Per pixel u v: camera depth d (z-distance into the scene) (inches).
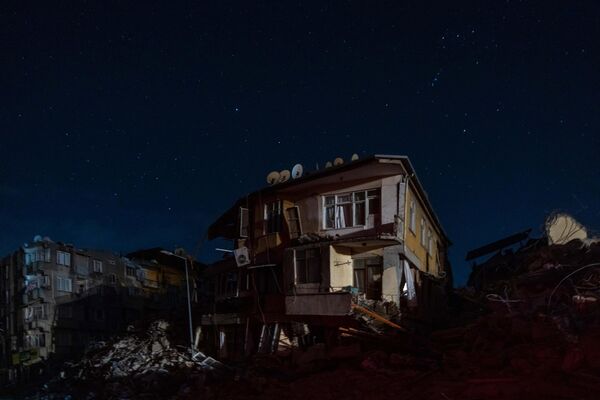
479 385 506.9
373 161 943.7
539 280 701.9
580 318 559.2
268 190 1114.1
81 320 1905.8
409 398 554.3
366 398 603.5
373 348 847.1
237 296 1120.8
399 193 949.2
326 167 1030.4
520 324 614.2
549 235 874.1
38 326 1780.3
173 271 2356.1
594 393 421.7
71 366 1341.0
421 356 756.6
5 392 1443.2
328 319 915.4
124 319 2071.9
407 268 943.0
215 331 1152.8
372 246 957.8
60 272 1881.2
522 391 466.6
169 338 1234.0
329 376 748.6
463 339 751.1
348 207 1006.4
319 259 955.3
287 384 794.8
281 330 1016.9
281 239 1079.6
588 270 653.9
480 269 1456.7
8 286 1934.1
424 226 1171.3
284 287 991.6
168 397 928.9
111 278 2066.9
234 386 875.4
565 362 465.4
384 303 885.8
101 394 1013.8
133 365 1109.1
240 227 1155.9
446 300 1362.0
